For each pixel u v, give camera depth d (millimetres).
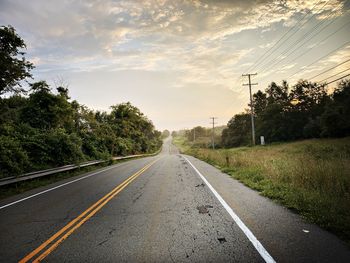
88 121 31766
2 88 19484
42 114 23156
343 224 4781
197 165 20562
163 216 6164
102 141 33344
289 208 6418
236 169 14898
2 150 13312
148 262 3854
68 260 4027
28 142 16984
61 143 18812
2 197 10297
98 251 4301
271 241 4375
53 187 12008
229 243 4391
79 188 11156
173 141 188500
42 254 4273
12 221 6359
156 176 13969
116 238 4840
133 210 6832
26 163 14805
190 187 10086
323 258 3688
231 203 7176
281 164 13000
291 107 73250
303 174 9031
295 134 67000
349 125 45281
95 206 7465
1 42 18516
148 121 69375
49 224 5922
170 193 9000
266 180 10117
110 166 24594
